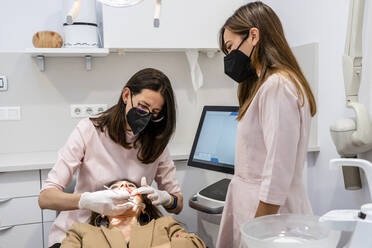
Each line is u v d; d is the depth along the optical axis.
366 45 1.90
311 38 2.35
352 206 2.05
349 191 2.07
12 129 2.61
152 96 1.44
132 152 1.59
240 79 1.41
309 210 1.36
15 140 2.62
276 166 1.17
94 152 1.56
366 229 0.67
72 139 1.54
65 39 2.44
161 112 1.52
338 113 2.15
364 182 1.94
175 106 1.54
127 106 1.49
